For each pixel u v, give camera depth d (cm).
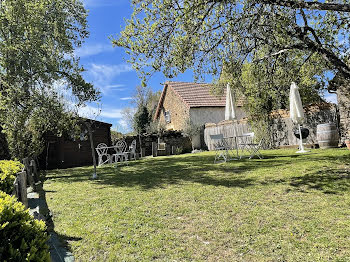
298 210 359
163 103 2328
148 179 681
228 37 540
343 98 1047
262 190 473
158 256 260
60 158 1471
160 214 382
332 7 419
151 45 514
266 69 704
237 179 581
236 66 616
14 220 189
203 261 247
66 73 943
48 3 956
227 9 498
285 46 580
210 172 705
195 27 507
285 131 1220
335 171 555
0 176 457
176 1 483
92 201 479
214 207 399
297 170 605
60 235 319
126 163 1167
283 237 284
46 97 837
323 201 386
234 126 1533
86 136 1555
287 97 1291
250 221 335
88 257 262
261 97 1083
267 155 965
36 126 952
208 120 1927
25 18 823
